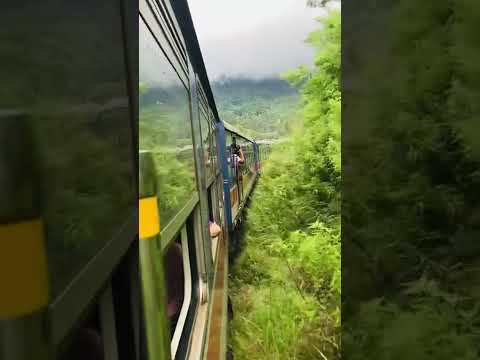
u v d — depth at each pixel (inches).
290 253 296.8
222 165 332.2
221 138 332.5
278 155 520.7
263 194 537.6
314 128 323.0
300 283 256.8
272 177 593.0
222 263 210.4
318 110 321.7
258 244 383.6
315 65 317.4
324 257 240.7
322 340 193.3
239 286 287.1
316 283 243.0
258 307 236.5
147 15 68.6
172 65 99.3
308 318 214.1
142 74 62.6
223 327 126.3
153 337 50.8
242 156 507.2
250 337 206.1
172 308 98.8
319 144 319.0
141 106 59.8
